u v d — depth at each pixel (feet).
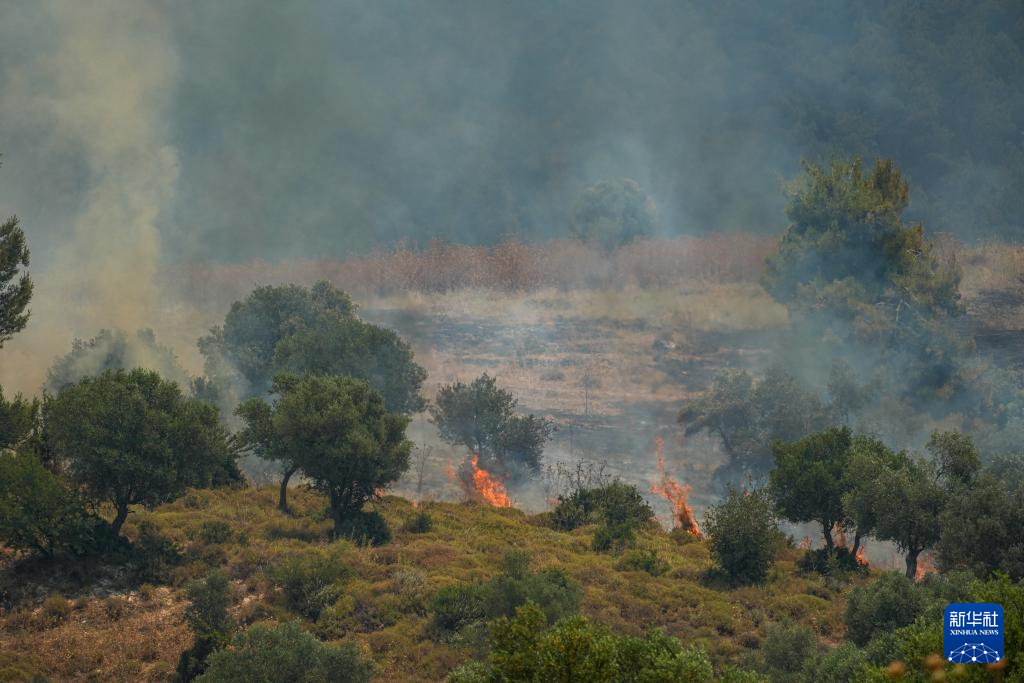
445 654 295.07
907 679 195.11
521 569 331.77
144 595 325.21
